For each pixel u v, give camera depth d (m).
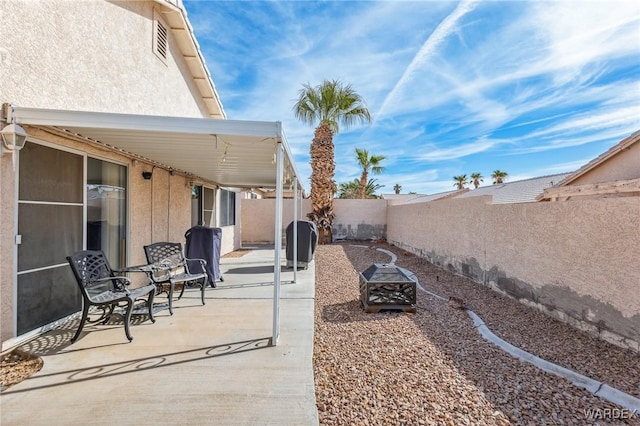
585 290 4.92
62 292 4.80
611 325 4.48
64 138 4.68
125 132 4.41
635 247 4.15
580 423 2.88
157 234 7.45
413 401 3.16
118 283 5.09
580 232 5.02
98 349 4.03
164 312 5.45
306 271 9.23
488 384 3.48
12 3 3.82
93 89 5.23
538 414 2.99
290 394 3.15
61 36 4.56
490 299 6.80
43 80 4.26
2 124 3.76
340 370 3.75
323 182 16.55
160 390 3.19
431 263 11.20
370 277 6.04
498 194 14.97
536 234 6.03
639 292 4.11
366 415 2.95
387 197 38.03
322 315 5.75
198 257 7.26
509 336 4.82
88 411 2.87
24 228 4.18
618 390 3.32
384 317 5.64
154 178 7.31
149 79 7.10
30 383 3.29
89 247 5.29
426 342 4.57
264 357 3.88
